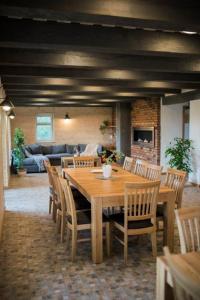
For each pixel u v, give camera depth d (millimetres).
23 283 2914
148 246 3785
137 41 3080
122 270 3168
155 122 8742
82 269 3193
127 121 10664
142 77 5027
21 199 6141
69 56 3783
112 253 3584
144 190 3297
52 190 4668
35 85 5980
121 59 3943
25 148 10484
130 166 5527
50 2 2146
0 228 4016
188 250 2096
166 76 5184
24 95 7500
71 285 2879
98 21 2389
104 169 4488
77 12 2201
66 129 12070
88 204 4094
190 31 2664
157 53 3232
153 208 3410
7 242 3918
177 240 3959
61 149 11562
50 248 3730
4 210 5125
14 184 7695
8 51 3590
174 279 1346
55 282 2934
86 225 3426
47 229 4391
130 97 8695
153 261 3365
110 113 12500
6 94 7195
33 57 3666
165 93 7480
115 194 3410
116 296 2689
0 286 2857
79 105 11180
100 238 3326
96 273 3107
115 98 8789
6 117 7539
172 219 3637
